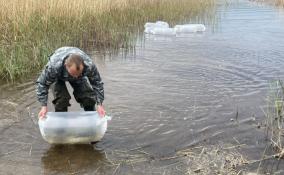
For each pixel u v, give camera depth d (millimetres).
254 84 7199
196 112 5883
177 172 4324
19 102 6180
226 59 8977
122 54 9453
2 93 6602
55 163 4469
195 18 14805
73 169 4363
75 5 10656
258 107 6070
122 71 7965
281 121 5559
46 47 8641
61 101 4926
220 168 4395
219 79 7480
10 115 5672
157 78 7504
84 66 4367
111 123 5469
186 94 6629
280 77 7641
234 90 6855
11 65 7496
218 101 6324
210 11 16656
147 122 5520
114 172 4320
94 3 11523
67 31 10070
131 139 5039
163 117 5695
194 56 9258
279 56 9281
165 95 6566
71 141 4746
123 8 13297
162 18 14086
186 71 7984
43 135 4676
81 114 4695
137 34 11789
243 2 21234
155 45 10453
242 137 5113
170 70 8062
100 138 4895
